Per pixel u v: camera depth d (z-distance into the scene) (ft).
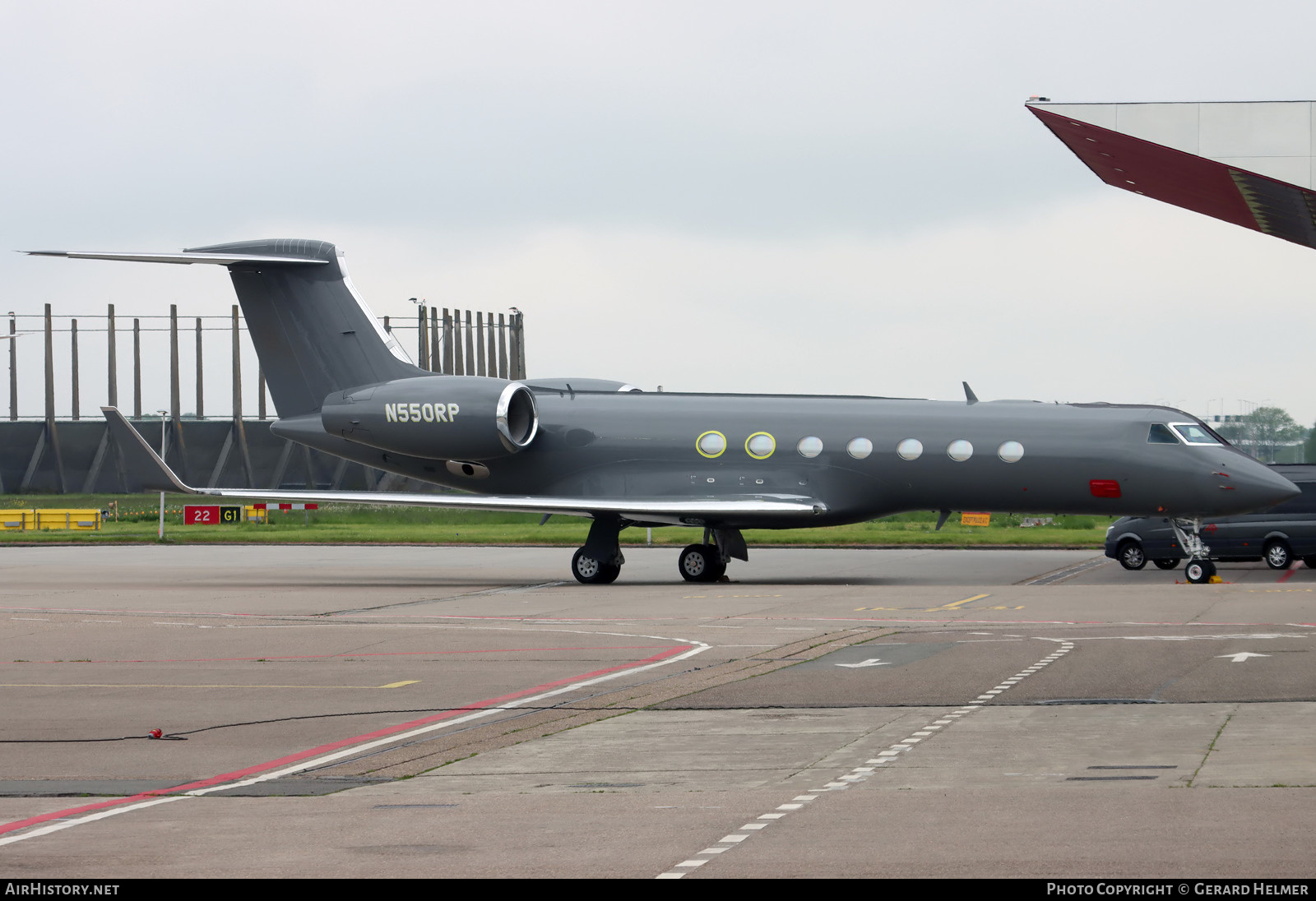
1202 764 100.27
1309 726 115.24
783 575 331.16
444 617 234.58
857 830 82.23
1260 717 120.37
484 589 296.51
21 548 498.69
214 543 517.55
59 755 114.93
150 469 295.48
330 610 249.96
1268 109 294.87
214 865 77.00
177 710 137.80
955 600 250.98
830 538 492.13
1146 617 211.82
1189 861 72.64
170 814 91.91
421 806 93.76
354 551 469.16
